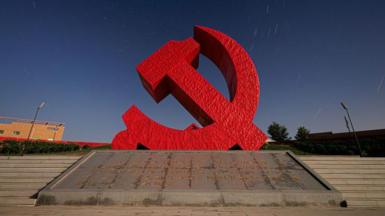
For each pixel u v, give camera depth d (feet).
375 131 61.00
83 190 17.06
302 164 21.91
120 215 13.61
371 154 51.34
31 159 25.75
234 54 29.53
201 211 14.84
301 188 17.94
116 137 26.94
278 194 16.92
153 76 28.22
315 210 15.46
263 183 18.67
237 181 18.93
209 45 32.42
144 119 27.71
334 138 74.43
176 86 28.84
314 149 59.93
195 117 31.86
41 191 16.97
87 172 20.44
